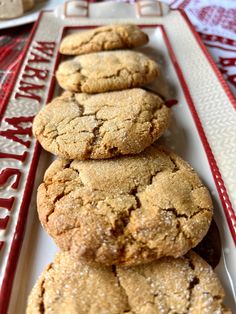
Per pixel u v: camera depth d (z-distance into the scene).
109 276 0.10
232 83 0.19
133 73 0.17
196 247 0.11
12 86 0.18
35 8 0.25
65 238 0.10
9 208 0.12
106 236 0.10
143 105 0.14
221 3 0.26
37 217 0.12
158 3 0.24
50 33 0.22
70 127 0.14
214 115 0.16
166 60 0.20
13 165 0.14
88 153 0.13
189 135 0.15
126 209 0.11
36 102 0.17
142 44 0.20
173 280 0.10
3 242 0.11
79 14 0.23
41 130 0.14
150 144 0.13
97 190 0.12
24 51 0.20
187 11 0.25
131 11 0.24
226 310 0.09
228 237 0.11
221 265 0.11
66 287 0.10
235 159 0.13
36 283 0.10
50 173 0.13
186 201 0.11
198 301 0.09
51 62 0.19
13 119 0.16
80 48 0.19
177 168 0.13
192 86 0.17
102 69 0.17
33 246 0.12
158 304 0.09
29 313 0.09
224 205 0.12
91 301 0.09
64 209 0.11
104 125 0.13
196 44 0.21
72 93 0.16
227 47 0.21
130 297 0.10
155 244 0.10
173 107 0.17
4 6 0.23
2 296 0.10
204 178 0.13
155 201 0.11
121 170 0.12
